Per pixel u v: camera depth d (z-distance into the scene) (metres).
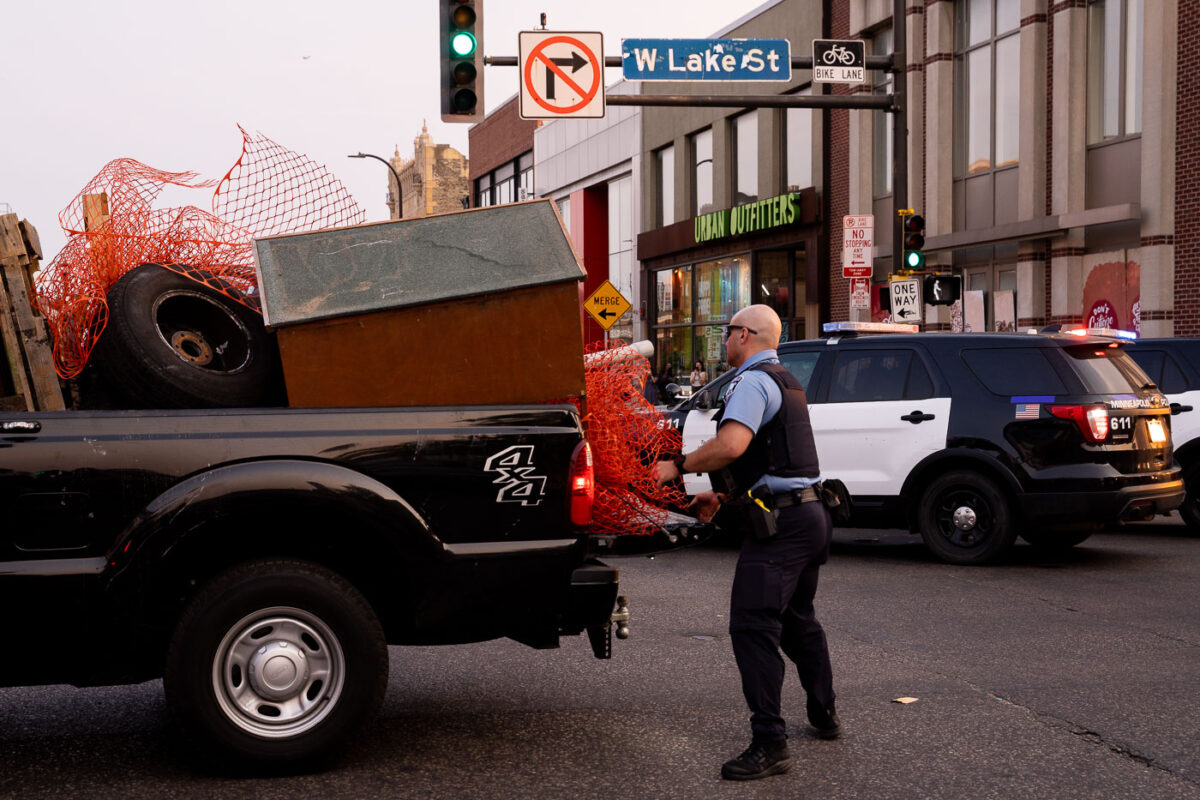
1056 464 9.53
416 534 4.52
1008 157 21.66
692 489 11.49
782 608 4.66
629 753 4.85
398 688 5.95
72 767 4.67
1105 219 18.67
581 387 4.83
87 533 4.34
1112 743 4.99
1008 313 21.45
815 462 4.77
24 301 4.90
